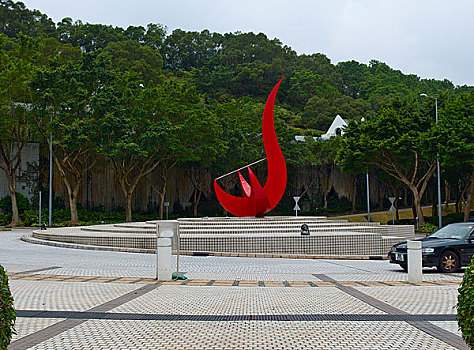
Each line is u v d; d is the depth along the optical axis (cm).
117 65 7156
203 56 11488
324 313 735
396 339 577
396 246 1387
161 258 1106
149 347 542
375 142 4112
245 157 5503
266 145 2489
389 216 5888
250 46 10200
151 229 2314
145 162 4703
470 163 3825
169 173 5694
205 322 672
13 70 4228
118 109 4153
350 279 1162
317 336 593
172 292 927
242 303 817
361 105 8138
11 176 4453
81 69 4275
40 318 690
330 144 5962
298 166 5716
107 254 1812
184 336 593
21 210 4656
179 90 4769
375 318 698
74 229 2777
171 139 4462
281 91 9644
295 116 8362
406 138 3997
